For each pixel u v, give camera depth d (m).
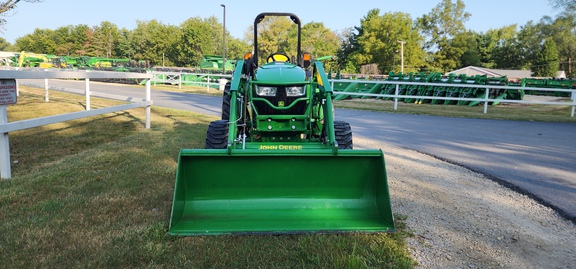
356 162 3.98
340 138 5.22
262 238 3.52
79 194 4.58
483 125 11.32
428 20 79.38
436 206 4.56
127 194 4.59
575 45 73.69
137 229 3.65
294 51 67.38
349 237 3.55
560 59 78.19
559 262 3.37
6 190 4.67
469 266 3.25
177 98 18.61
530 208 4.56
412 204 4.61
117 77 7.98
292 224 3.68
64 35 93.69
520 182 5.56
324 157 3.93
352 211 3.94
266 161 3.94
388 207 3.75
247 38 75.25
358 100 20.30
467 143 8.48
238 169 3.94
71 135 8.29
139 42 77.94
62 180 5.11
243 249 3.31
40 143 7.44
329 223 3.73
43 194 4.58
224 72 31.44
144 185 4.93
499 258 3.40
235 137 4.50
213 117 11.62
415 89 19.39
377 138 8.96
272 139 5.18
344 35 88.25
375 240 3.55
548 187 5.34
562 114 14.45
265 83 4.92
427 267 3.21
